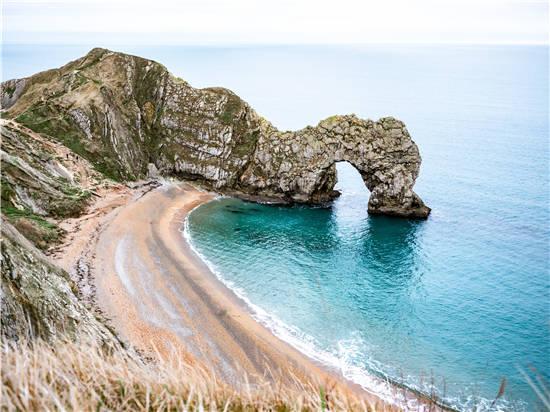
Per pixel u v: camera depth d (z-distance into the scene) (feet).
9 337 52.34
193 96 355.36
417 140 555.28
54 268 103.96
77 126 312.71
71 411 14.82
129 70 370.53
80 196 247.29
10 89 392.47
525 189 347.15
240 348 144.46
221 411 16.25
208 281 193.57
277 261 220.23
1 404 14.11
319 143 306.35
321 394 16.94
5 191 209.97
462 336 158.71
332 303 180.24
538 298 186.91
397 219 285.23
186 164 337.11
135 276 184.24
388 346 151.43
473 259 225.97
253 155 331.16
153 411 15.92
